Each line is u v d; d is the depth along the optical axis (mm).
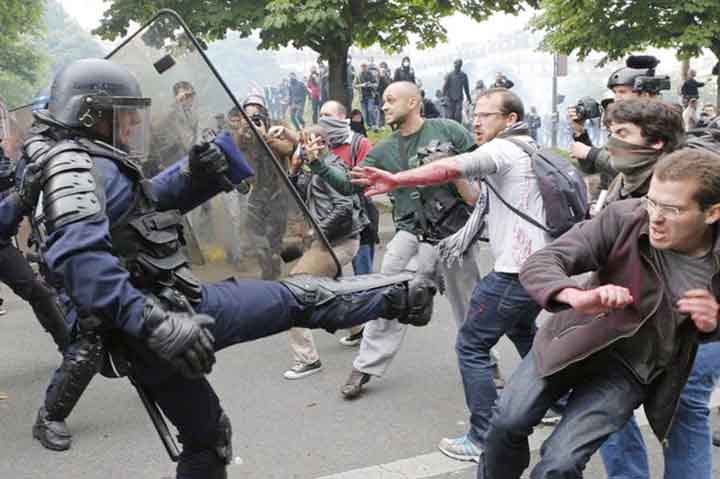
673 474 2781
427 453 3906
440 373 5090
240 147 2719
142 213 2355
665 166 2232
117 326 2193
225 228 2789
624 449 3076
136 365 2434
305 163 4586
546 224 3570
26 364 5531
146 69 2779
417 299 2762
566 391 2510
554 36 19859
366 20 14219
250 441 4094
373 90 19703
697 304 2184
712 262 2301
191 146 2736
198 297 2404
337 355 5535
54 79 2412
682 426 2771
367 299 2695
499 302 3656
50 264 2170
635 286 2346
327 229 4676
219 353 5590
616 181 3037
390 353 4641
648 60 3812
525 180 3576
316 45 14242
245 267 2779
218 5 13625
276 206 2760
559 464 2299
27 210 2637
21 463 3932
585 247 2389
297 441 4082
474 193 4312
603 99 3873
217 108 2715
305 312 2621
